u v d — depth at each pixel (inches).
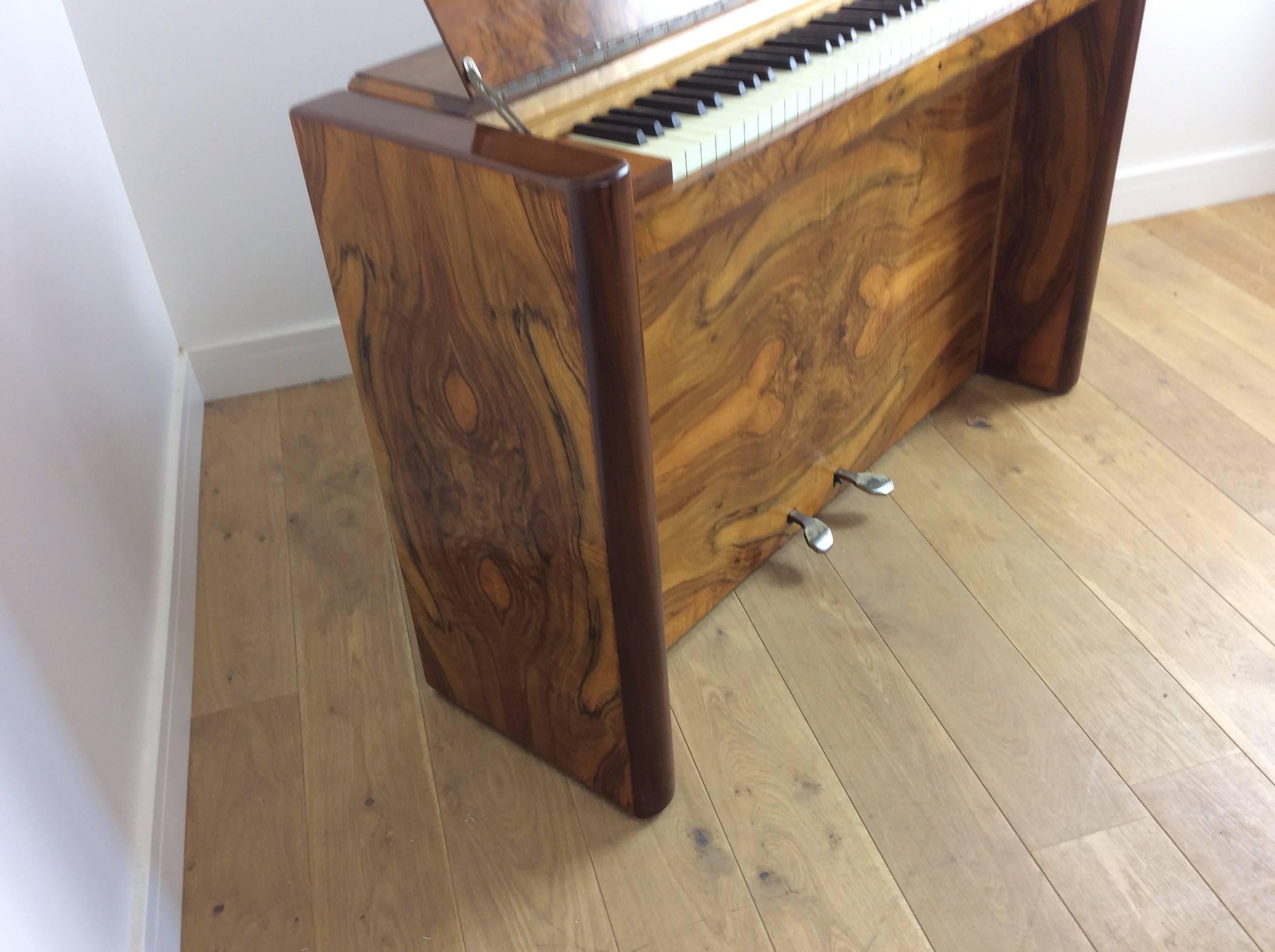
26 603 38.9
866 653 57.3
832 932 44.5
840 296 58.1
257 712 56.5
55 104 58.7
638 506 39.1
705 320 48.4
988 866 46.6
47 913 34.2
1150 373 77.7
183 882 48.2
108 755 44.3
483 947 45.0
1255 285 87.2
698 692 55.7
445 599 50.4
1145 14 87.3
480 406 40.2
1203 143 96.4
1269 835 46.9
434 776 52.7
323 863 48.8
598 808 50.6
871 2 50.3
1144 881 45.5
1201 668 54.9
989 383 79.0
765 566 63.4
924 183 61.2
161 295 77.3
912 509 66.9
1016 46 53.6
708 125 37.4
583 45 39.7
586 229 31.4
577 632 44.9
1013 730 52.5
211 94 69.9
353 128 36.1
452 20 36.0
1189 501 65.8
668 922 45.4
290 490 72.7
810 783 50.7
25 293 47.6
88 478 51.1
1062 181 67.9
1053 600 59.6
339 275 41.4
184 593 61.8
